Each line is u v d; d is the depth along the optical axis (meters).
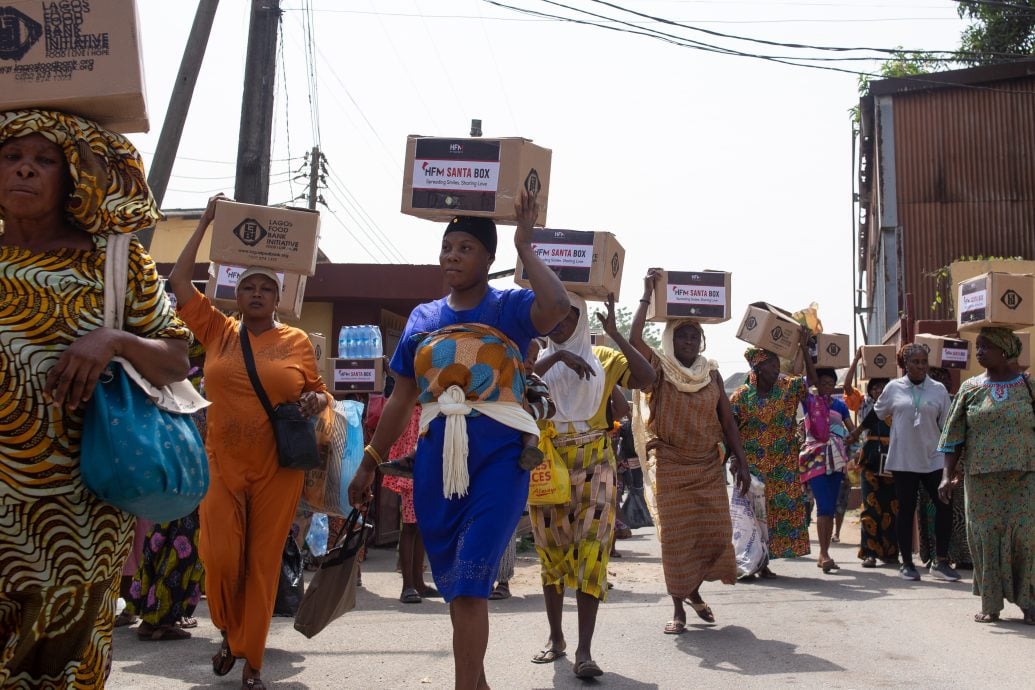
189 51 10.12
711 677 5.55
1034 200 22.56
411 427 8.46
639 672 5.67
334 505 5.95
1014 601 7.23
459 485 3.81
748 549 9.23
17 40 2.92
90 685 3.01
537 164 4.20
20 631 2.84
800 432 10.45
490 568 3.81
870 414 10.45
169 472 2.88
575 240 5.89
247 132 12.68
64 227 2.99
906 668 5.75
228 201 5.87
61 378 2.73
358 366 10.05
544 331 4.01
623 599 8.34
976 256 22.45
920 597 8.34
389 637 6.59
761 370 9.36
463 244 4.06
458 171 4.10
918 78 23.11
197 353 3.50
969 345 11.97
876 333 27.86
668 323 7.45
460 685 3.79
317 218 5.98
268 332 5.52
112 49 2.91
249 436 5.21
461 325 4.02
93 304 2.91
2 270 2.87
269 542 5.21
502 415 3.91
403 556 8.09
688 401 6.99
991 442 7.20
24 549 2.81
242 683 5.20
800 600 8.19
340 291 13.23
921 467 9.46
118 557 3.01
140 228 3.08
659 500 7.00
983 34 26.59
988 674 5.60
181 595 6.45
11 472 2.78
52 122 2.90
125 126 3.10
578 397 5.78
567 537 5.77
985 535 7.21
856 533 14.18
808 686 5.35
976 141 22.81
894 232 23.02
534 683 5.41
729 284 7.38
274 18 12.80
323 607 4.97
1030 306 7.22
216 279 7.48
